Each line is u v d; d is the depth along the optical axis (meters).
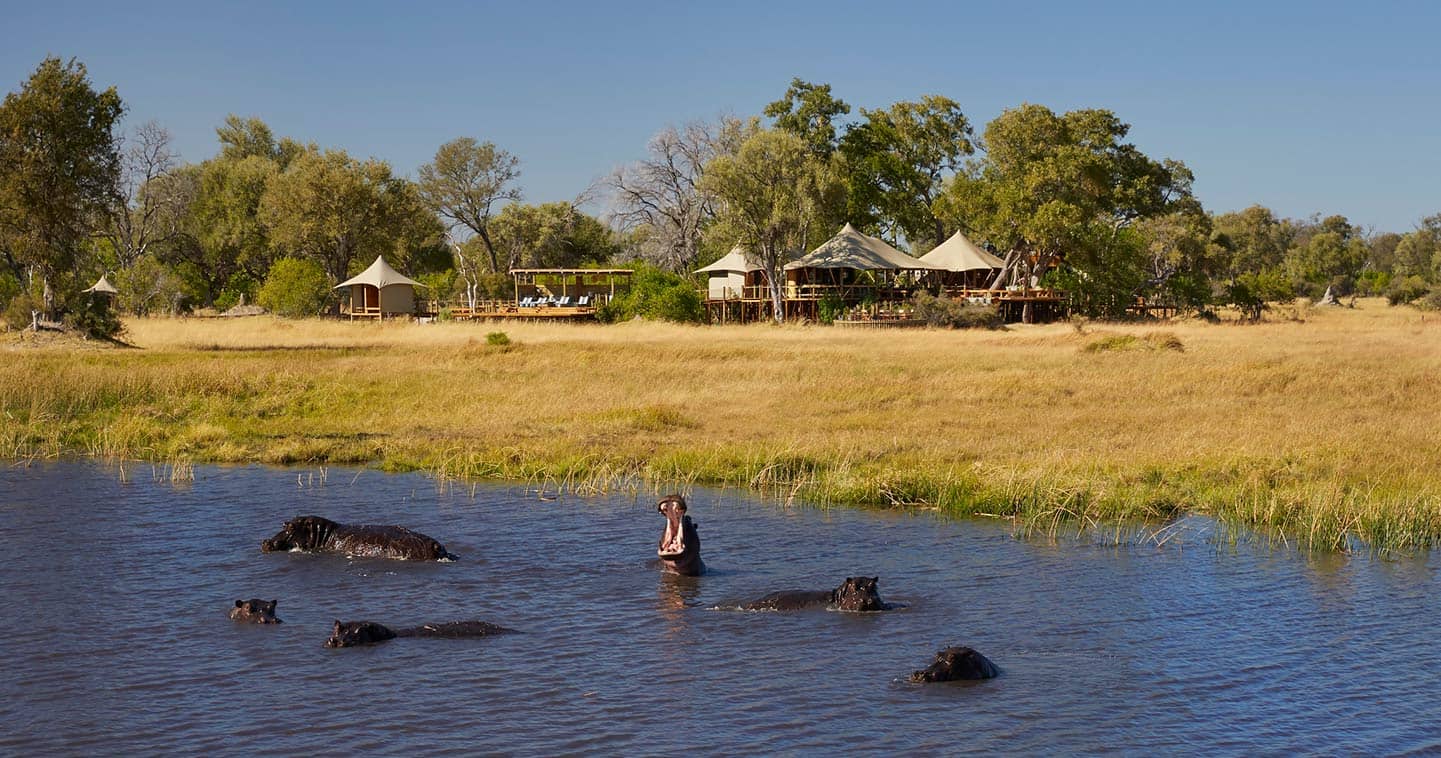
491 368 30.64
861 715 8.53
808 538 14.06
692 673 9.36
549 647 9.96
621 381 28.53
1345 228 169.12
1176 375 28.23
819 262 60.06
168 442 21.33
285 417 24.72
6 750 7.89
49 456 20.23
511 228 85.44
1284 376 27.34
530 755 7.84
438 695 8.88
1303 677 9.32
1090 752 7.91
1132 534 14.26
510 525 14.70
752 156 59.06
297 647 9.94
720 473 18.00
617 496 16.72
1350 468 16.84
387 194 78.25
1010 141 64.06
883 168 74.31
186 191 80.81
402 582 11.96
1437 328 51.25
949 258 64.88
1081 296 63.53
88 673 9.31
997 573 12.42
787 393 26.50
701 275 71.44
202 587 11.75
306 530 13.26
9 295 47.75
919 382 27.75
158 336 43.47
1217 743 8.08
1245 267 101.81
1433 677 9.31
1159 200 74.31
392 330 50.44
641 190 77.19
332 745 7.99
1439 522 13.96
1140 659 9.73
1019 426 21.50
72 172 37.53
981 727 8.33
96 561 12.76
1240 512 14.81
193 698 8.81
